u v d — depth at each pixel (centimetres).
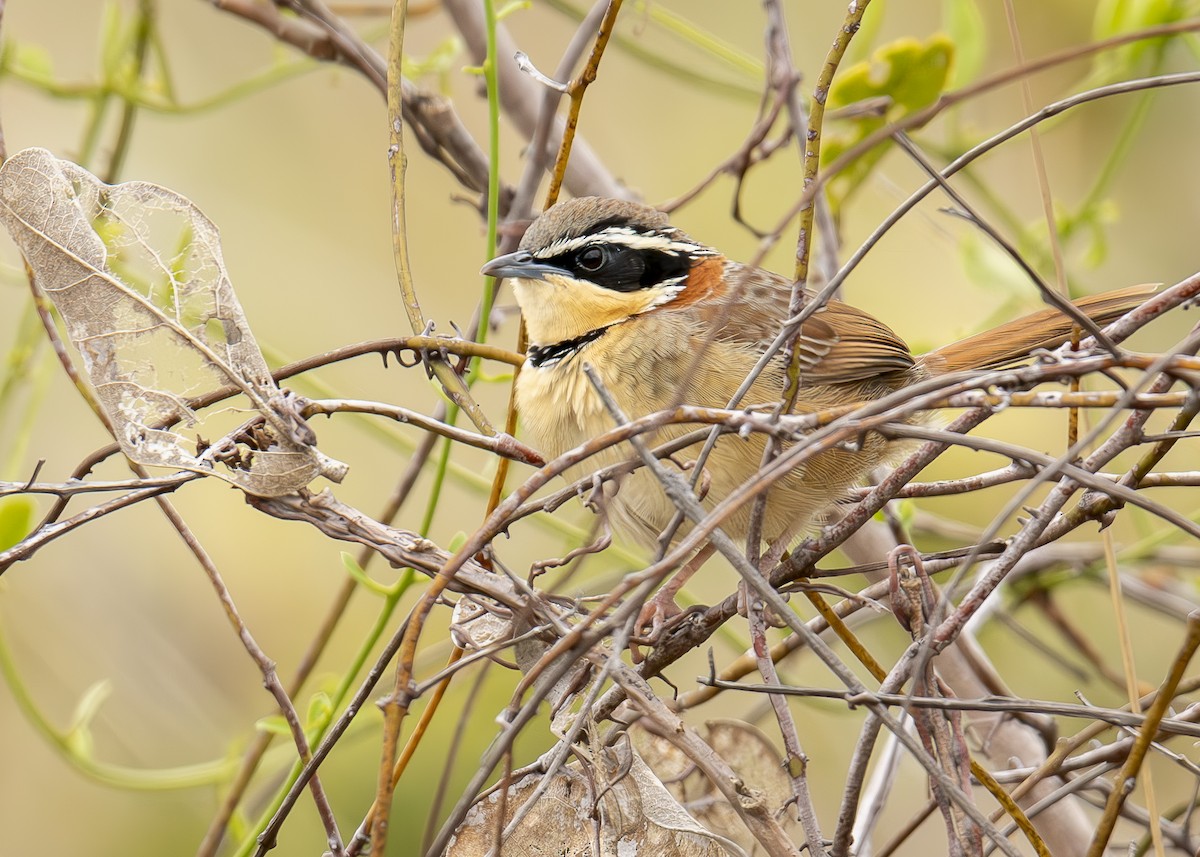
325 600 1406
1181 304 583
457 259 1522
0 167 654
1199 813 895
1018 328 1025
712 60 1285
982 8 1455
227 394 659
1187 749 1157
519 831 629
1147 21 1132
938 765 547
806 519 861
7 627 1259
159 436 650
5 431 1293
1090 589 1355
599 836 569
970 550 657
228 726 1313
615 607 602
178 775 994
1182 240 1445
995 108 1459
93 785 1270
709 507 827
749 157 977
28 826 1241
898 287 1502
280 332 1445
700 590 1261
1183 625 1166
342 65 1093
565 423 900
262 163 1513
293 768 801
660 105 1534
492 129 831
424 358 741
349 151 1533
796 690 545
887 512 944
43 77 1092
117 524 1370
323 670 1360
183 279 664
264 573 1402
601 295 926
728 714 1219
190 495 1412
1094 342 674
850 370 983
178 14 1491
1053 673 1317
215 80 1504
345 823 1192
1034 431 1321
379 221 1523
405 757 686
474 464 1396
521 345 948
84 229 654
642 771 629
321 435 1426
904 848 1116
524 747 1229
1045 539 626
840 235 1156
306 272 1480
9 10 1423
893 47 1077
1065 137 1466
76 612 1293
